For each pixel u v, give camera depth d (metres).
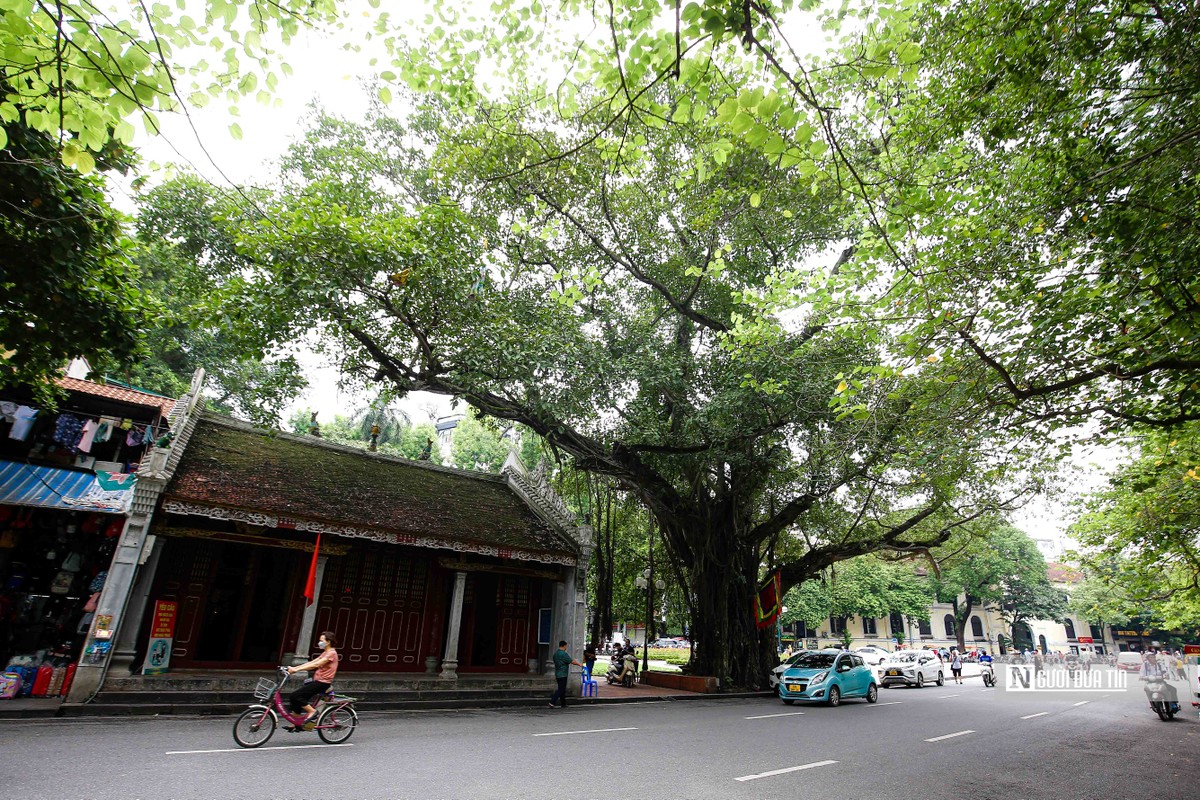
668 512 20.56
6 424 13.41
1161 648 56.16
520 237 17.84
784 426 17.59
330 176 15.66
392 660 16.31
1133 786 8.84
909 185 8.84
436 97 17.30
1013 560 51.41
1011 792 8.15
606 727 12.54
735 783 7.94
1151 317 8.45
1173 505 15.13
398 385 15.00
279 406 14.01
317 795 6.60
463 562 16.92
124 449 14.73
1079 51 7.91
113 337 9.64
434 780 7.43
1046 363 8.88
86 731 9.58
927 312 8.58
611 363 15.22
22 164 7.27
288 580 15.62
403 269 12.94
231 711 12.05
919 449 10.20
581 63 6.44
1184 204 7.63
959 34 9.03
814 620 47.03
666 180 16.89
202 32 5.09
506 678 17.00
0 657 12.76
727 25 4.41
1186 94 7.27
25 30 4.83
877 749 10.98
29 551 13.70
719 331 18.48
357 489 16.33
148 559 12.82
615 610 28.59
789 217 16.69
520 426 20.25
